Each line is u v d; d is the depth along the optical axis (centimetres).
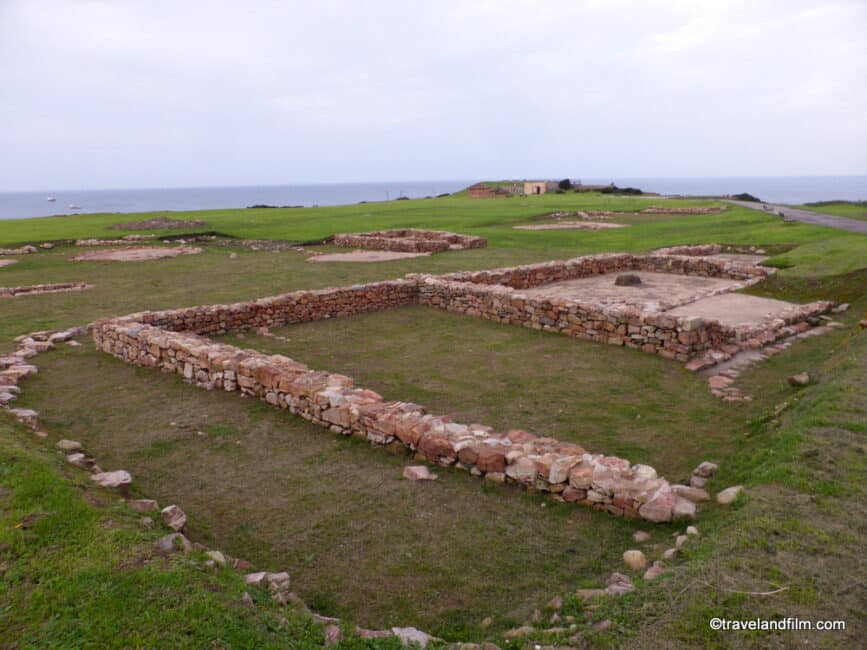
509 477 655
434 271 2219
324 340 1341
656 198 7156
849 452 586
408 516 595
